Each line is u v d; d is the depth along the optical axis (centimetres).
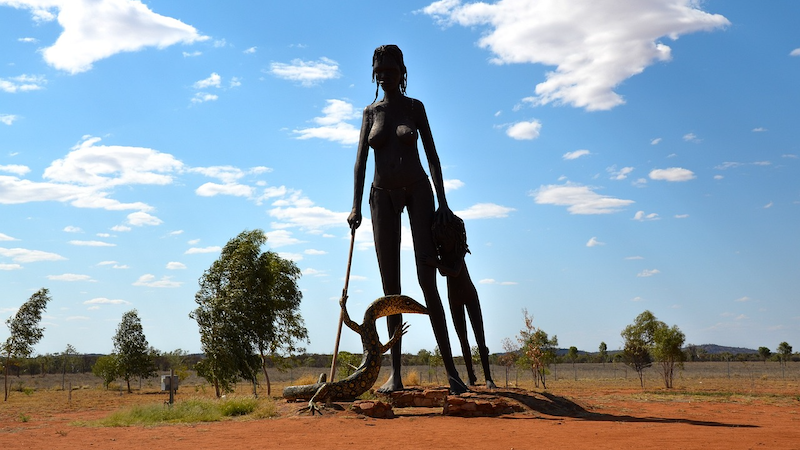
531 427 1565
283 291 4378
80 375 10694
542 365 4481
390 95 2191
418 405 2031
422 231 2116
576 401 2223
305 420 1702
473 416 1802
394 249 2153
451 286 2294
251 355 4166
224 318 4134
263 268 4250
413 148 2152
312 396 1966
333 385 1933
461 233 2152
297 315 4450
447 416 1806
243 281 4194
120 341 6406
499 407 1839
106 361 6681
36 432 1773
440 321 2086
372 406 1775
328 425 1605
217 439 1427
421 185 2133
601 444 1277
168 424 1859
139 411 2081
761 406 2550
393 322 2155
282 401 2112
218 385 4481
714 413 2167
